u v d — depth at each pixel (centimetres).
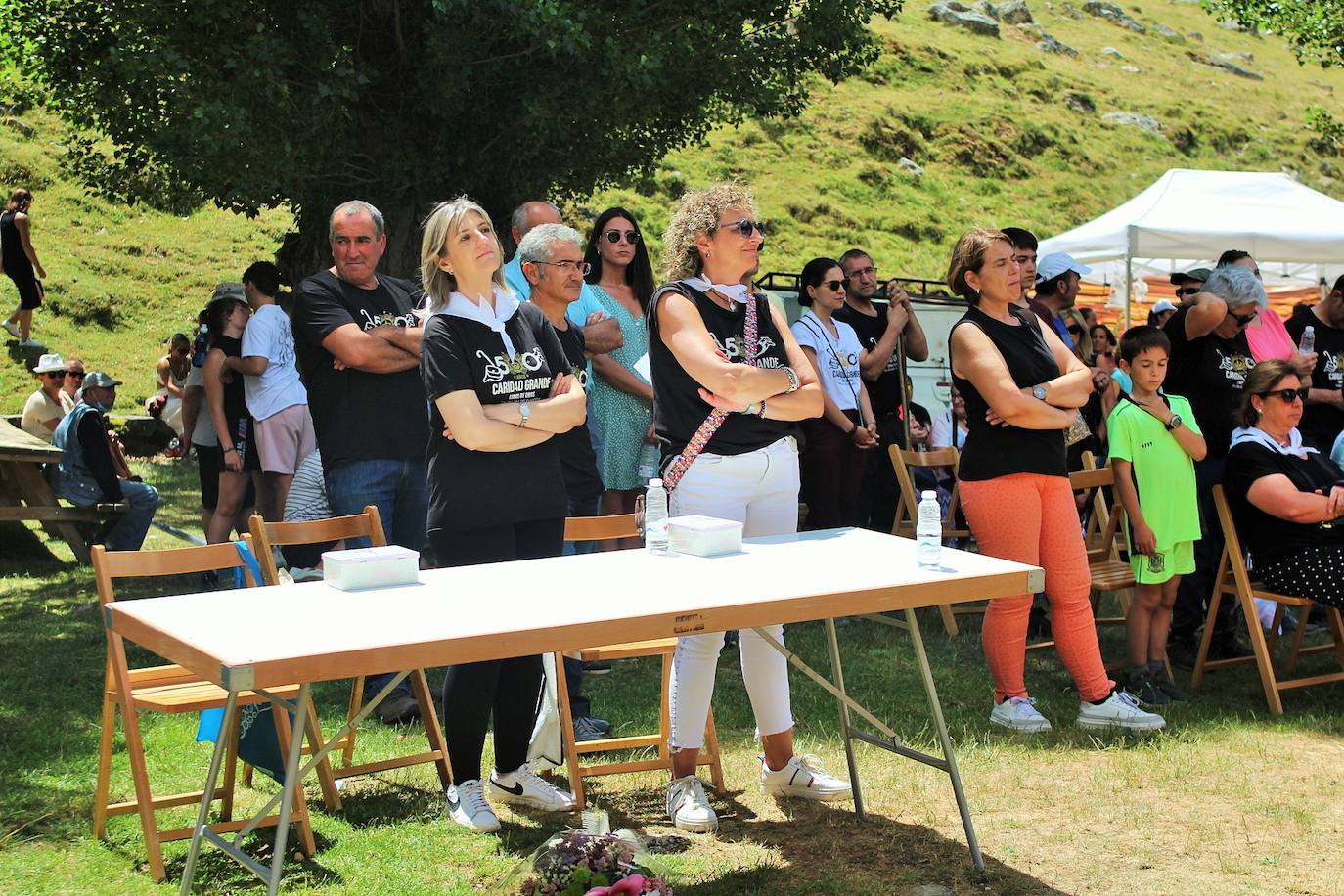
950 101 2794
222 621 316
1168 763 484
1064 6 3775
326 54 1009
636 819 430
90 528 910
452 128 1098
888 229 2248
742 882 372
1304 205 1184
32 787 439
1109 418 595
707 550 396
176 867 381
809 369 428
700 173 2283
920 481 845
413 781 464
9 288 1681
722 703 568
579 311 609
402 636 297
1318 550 586
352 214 543
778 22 1211
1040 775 472
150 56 959
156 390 1556
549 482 419
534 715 436
